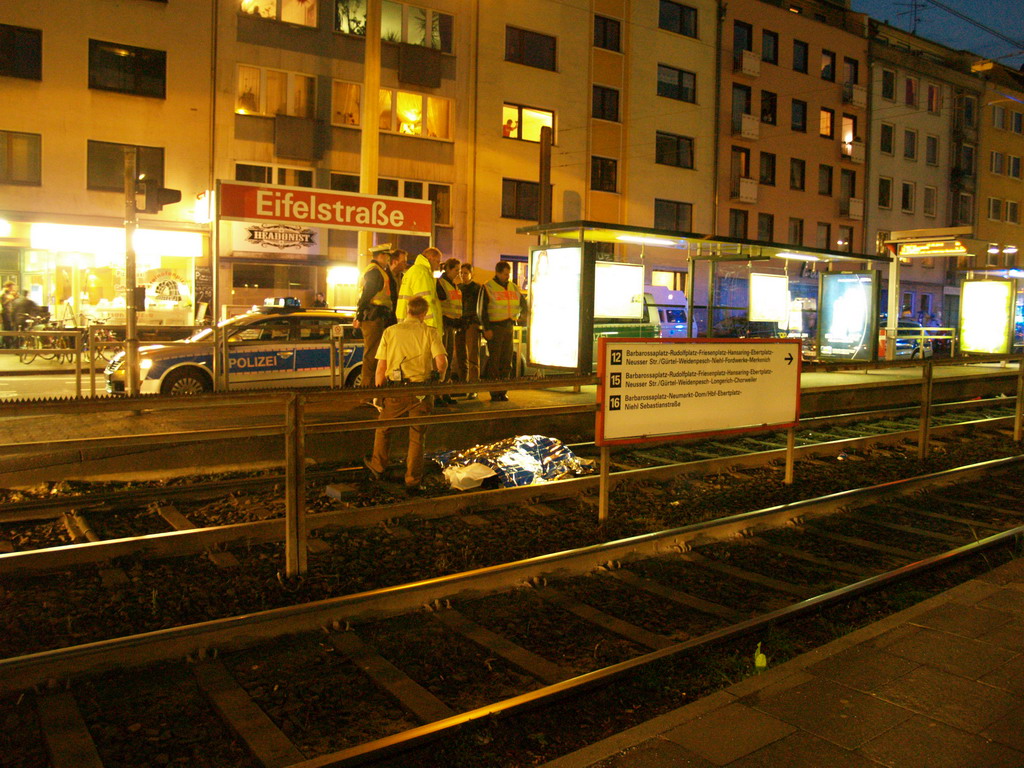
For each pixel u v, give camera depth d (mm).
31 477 7824
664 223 35719
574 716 3811
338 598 4719
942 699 3656
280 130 26156
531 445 8820
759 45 38500
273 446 9000
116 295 24234
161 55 24812
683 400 7305
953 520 7660
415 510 6938
